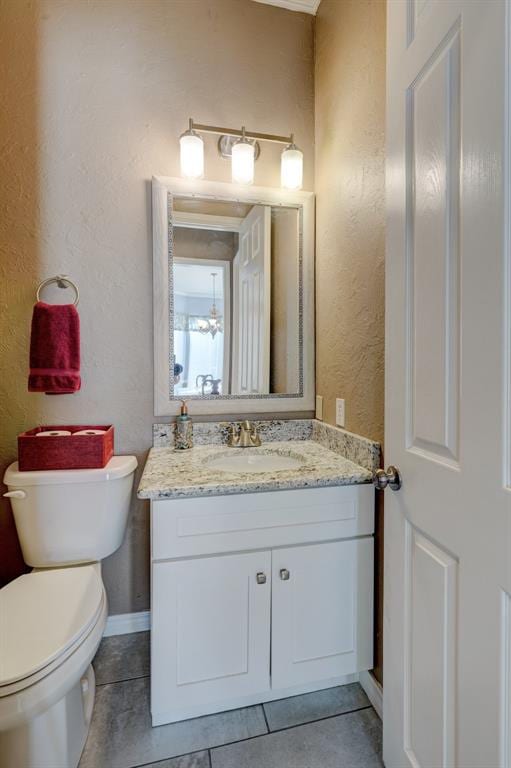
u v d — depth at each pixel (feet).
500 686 2.11
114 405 5.24
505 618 2.09
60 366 4.71
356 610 4.26
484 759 2.22
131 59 5.22
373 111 4.25
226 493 3.86
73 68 5.05
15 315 4.94
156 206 5.25
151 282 5.30
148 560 5.44
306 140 5.86
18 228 4.93
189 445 5.18
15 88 4.90
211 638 3.90
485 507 2.22
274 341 5.74
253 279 5.65
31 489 4.38
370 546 4.28
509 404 2.06
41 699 2.87
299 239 5.79
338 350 5.15
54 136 5.01
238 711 4.17
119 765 3.61
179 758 3.68
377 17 4.15
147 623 5.44
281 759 3.69
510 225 2.03
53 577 4.04
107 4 5.16
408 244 3.01
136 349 5.29
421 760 2.89
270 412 5.76
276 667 4.07
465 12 2.33
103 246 5.16
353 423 4.75
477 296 2.26
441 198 2.59
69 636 3.18
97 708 4.18
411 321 2.99
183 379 5.45
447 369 2.56
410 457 3.02
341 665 4.25
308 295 5.82
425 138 2.77
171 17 5.36
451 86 2.48
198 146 5.16
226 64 5.55
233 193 5.52
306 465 4.52
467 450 2.37
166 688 3.82
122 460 4.89
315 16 5.83
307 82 5.85
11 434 4.98
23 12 4.93
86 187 5.10
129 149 5.21
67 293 5.08
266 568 4.00
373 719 4.09
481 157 2.21
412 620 3.03
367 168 4.38
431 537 2.76
